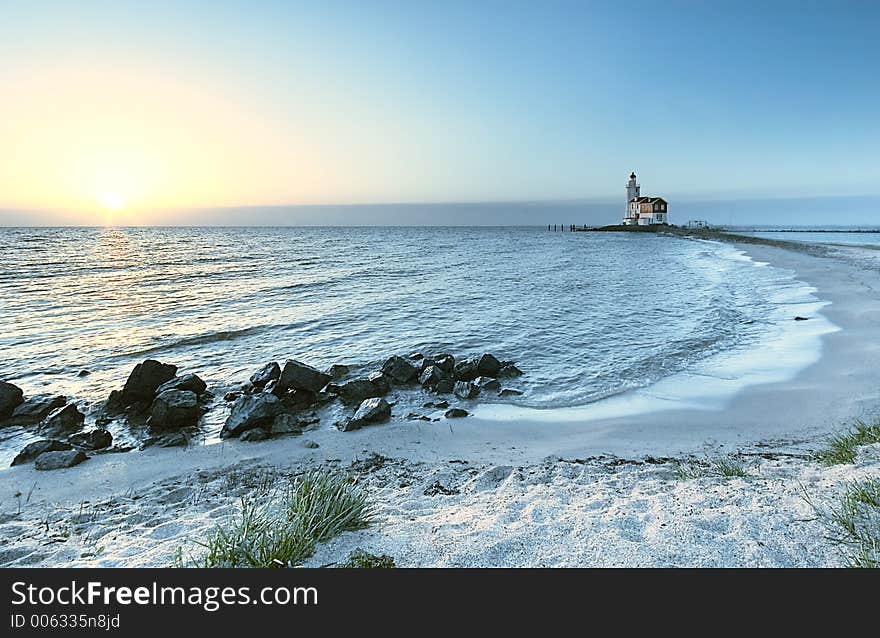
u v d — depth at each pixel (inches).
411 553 139.3
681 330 633.6
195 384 415.2
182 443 323.6
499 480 247.9
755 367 460.8
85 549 170.7
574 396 407.2
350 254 2194.9
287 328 669.3
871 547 130.0
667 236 4030.5
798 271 1189.7
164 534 185.0
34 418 370.9
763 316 701.3
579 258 1956.2
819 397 366.0
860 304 710.5
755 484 193.8
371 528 159.8
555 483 232.7
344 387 414.3
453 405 396.5
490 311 786.2
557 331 641.6
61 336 617.9
